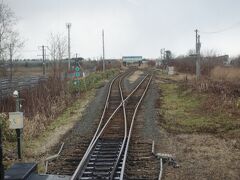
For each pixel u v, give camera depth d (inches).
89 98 1017.5
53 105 825.5
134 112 732.7
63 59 2140.7
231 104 730.2
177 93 1101.7
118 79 1711.4
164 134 544.7
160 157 408.2
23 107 804.6
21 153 425.7
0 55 1380.4
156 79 1738.4
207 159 413.4
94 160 400.5
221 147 464.1
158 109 782.5
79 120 678.5
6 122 500.7
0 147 250.7
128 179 338.6
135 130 569.6
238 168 380.8
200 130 570.9
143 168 378.6
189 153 438.9
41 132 564.1
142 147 468.1
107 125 608.4
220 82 1060.5
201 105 805.9
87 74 1962.4
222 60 2420.0
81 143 493.0
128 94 1071.0
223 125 592.7
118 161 379.2
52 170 374.6
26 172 260.2
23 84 1219.9
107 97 968.9
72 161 407.8
